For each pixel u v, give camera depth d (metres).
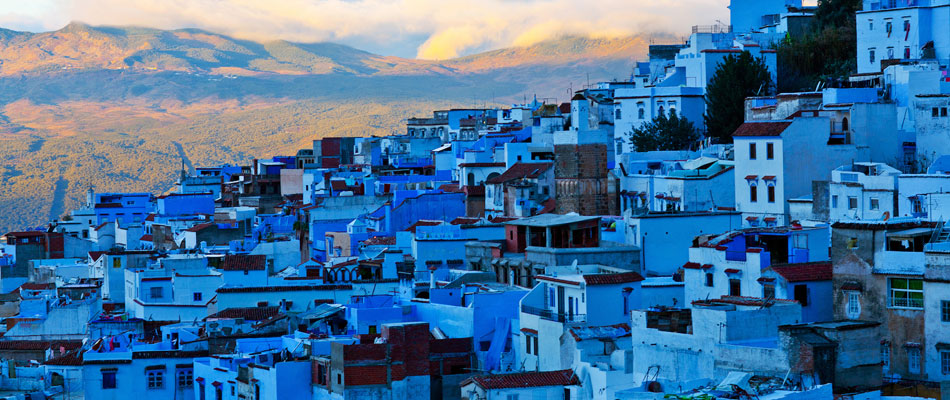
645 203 164.50
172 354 128.50
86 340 151.62
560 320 113.81
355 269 155.00
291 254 192.00
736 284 109.06
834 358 87.69
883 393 91.25
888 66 169.75
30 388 137.12
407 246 161.25
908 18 186.38
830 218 138.00
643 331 98.25
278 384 114.06
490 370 116.75
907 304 98.38
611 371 99.31
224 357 123.06
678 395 82.94
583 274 116.81
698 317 93.88
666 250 132.62
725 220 135.38
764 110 178.38
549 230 136.38
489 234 148.12
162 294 160.38
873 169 140.00
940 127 151.00
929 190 128.00
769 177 148.62
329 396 113.25
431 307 128.25
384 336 114.25
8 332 161.25
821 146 149.12
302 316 134.62
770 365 88.69
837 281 102.06
